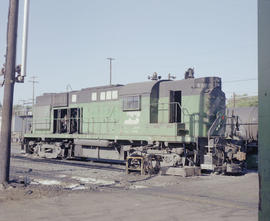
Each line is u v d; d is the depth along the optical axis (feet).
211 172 48.85
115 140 56.39
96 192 30.83
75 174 45.11
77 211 22.88
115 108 58.39
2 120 32.63
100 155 61.62
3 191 29.60
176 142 48.29
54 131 71.82
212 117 48.08
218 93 49.16
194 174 44.52
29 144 78.69
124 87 56.18
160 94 52.29
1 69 33.27
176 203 26.03
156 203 25.93
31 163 60.18
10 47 32.65
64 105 69.31
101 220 20.61
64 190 31.32
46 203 25.29
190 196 28.63
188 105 48.98
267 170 9.93
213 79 48.52
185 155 47.80
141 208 24.12
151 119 51.52
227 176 44.57
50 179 39.29
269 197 9.83
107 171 49.32
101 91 61.93
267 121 9.99
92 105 63.36
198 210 23.67
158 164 48.83
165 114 50.90
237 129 53.11
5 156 32.35
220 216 21.89
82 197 27.94
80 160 70.64
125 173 46.93
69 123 67.62
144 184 37.14
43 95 76.28
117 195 29.17
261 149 10.18
